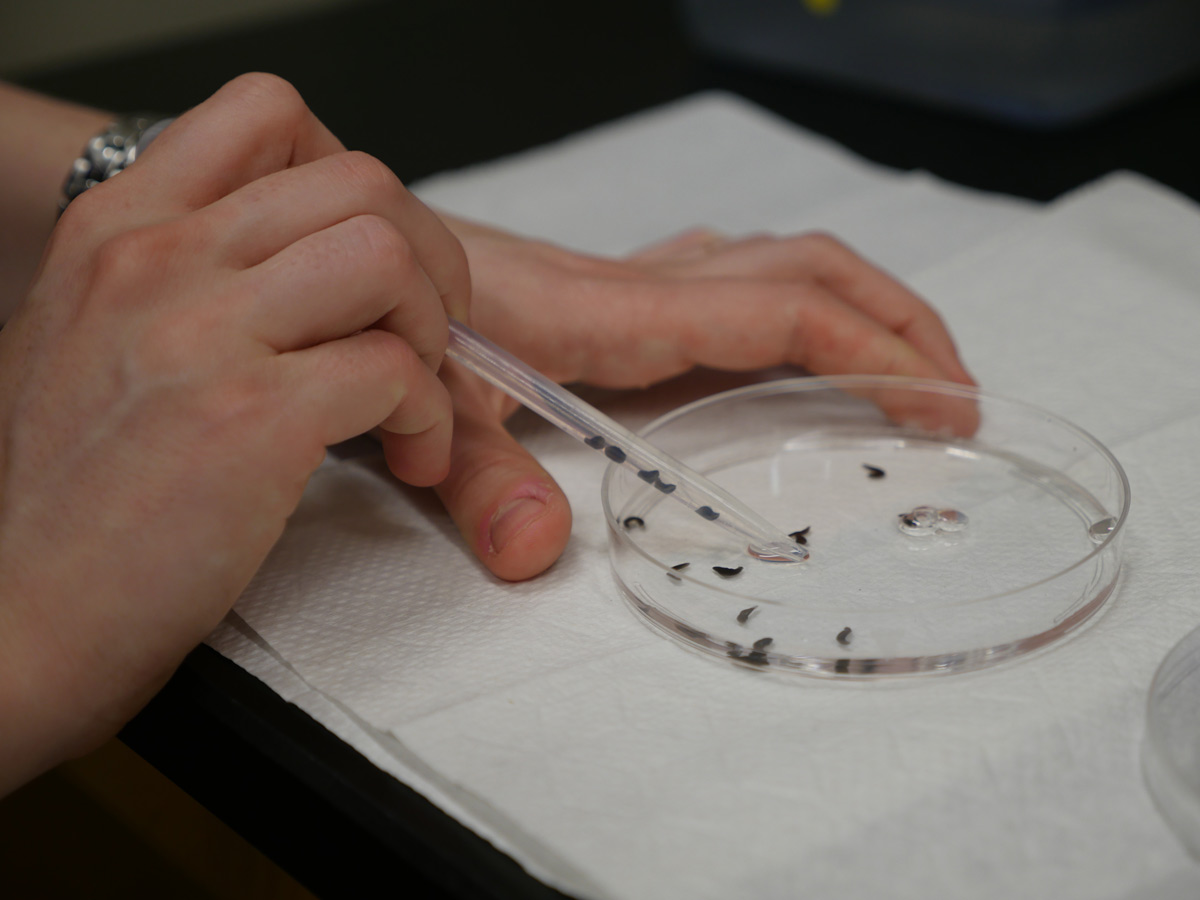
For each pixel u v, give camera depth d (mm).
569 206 662
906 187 649
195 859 500
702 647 435
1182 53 733
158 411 424
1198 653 416
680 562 457
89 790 506
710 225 636
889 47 763
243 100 457
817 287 515
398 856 403
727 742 412
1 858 521
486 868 395
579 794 403
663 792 402
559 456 507
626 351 516
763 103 795
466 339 469
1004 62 711
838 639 427
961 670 425
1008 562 448
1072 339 538
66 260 442
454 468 470
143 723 447
